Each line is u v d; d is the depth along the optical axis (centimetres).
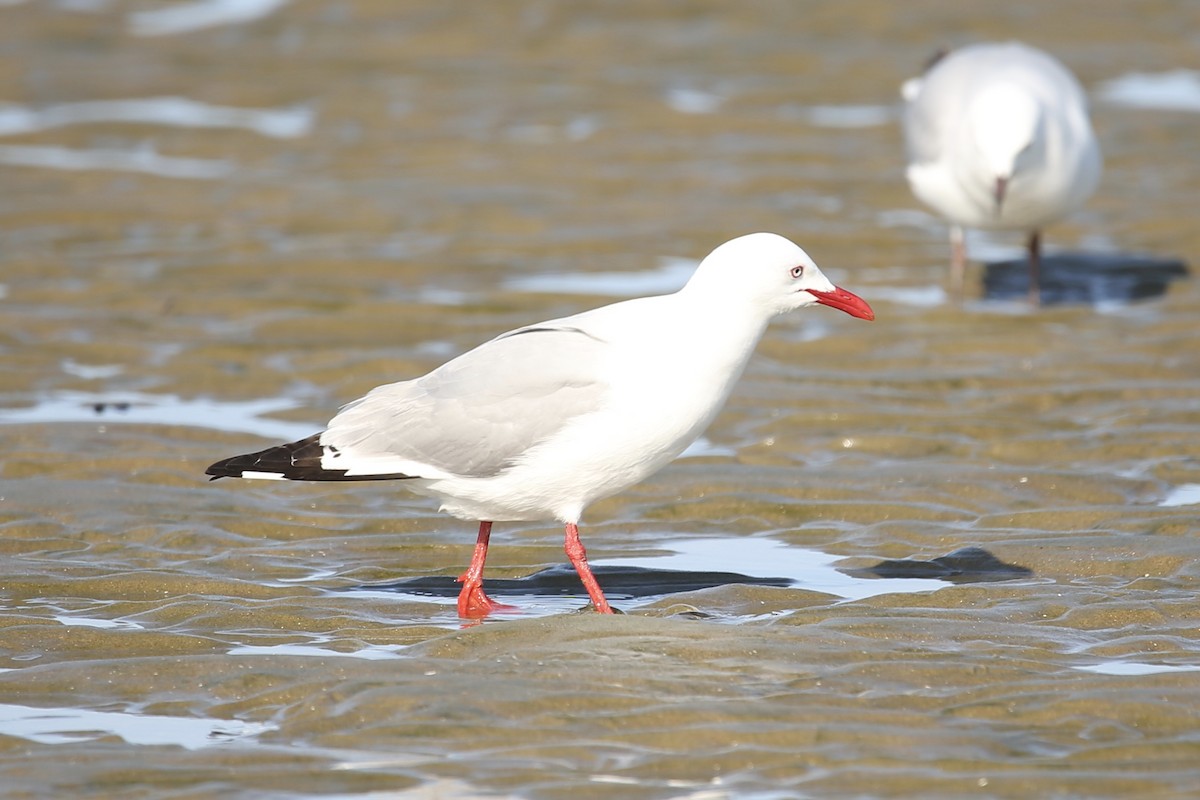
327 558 1131
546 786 747
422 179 2317
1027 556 1105
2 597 1038
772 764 767
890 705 837
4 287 1822
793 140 2522
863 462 1323
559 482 1011
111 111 2717
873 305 1789
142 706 856
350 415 1042
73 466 1289
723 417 1428
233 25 3262
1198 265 1939
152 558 1119
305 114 2712
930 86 1828
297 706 845
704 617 1008
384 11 3294
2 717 841
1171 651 922
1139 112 2619
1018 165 1678
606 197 2227
